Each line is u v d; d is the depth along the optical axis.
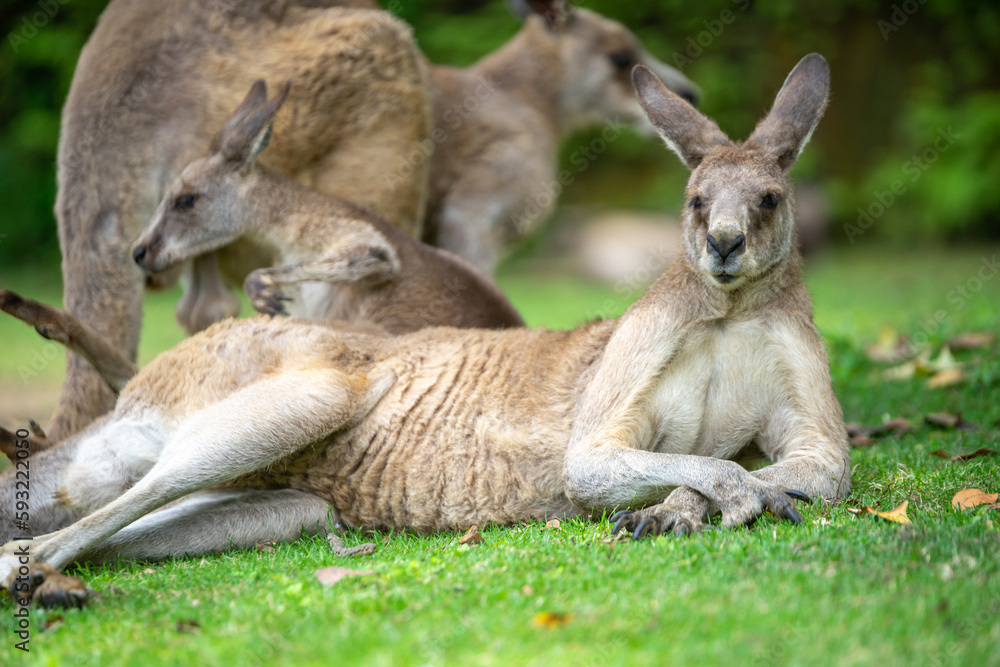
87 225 11.39
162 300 26.66
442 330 9.05
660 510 7.25
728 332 8.25
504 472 8.34
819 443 7.91
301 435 8.30
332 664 5.19
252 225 11.59
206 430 8.20
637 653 5.07
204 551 8.30
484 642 5.32
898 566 6.14
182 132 11.64
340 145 12.45
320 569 6.84
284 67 11.99
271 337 8.89
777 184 8.22
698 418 8.33
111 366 10.14
